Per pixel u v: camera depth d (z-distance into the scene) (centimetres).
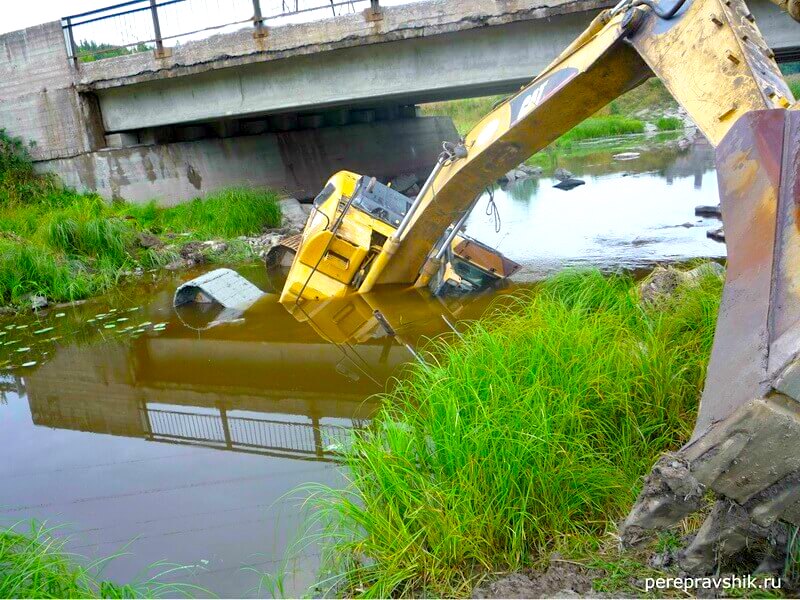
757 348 233
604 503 350
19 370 750
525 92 639
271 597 340
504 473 342
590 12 1252
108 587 343
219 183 1817
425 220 745
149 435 561
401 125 2530
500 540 333
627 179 1767
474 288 829
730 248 285
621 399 401
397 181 2141
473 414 400
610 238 1061
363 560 351
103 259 1162
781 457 219
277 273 1091
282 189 1947
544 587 300
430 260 795
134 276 1160
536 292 740
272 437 526
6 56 1720
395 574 321
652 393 415
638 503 266
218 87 1586
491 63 1348
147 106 1681
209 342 764
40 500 467
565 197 1562
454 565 325
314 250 824
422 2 1323
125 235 1242
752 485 229
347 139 2259
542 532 331
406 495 351
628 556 303
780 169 278
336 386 603
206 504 437
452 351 514
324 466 470
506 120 646
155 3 1540
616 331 492
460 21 1297
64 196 1680
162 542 398
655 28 482
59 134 1725
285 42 1438
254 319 819
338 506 358
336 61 1455
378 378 607
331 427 528
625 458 373
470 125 3634
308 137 2130
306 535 388
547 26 1291
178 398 634
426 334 694
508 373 422
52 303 1026
